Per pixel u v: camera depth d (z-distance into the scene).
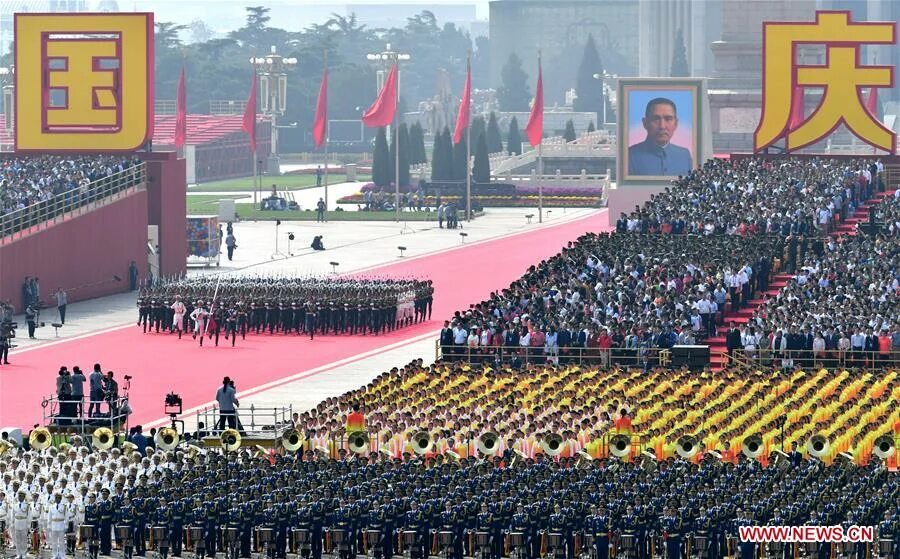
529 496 178.75
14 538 183.00
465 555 180.12
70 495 181.50
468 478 185.00
